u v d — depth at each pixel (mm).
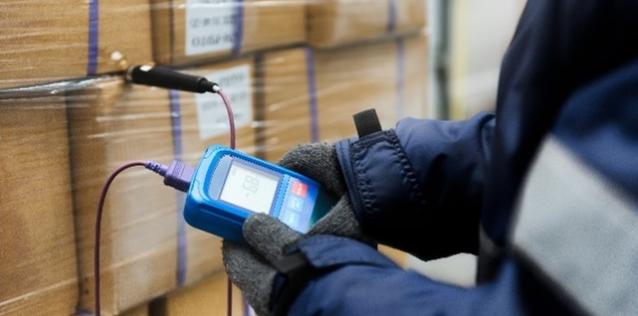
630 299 477
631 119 522
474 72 2432
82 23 885
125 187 949
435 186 745
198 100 1046
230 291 858
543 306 520
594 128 537
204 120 1062
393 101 1468
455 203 749
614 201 499
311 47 1254
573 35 561
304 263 597
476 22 2412
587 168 520
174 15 1002
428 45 1605
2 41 810
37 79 850
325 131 1300
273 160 1195
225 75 1097
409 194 731
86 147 914
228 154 715
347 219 692
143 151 973
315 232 675
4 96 820
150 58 984
